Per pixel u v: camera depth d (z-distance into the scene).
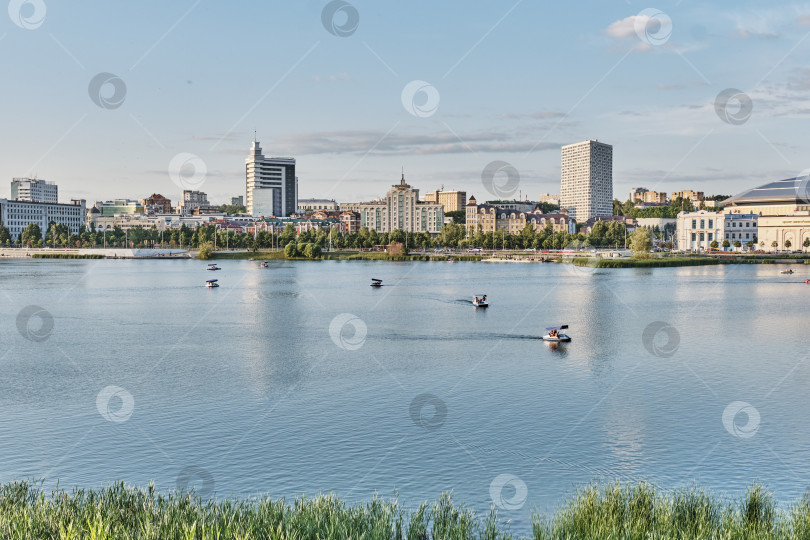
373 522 39.28
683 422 60.16
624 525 38.03
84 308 141.50
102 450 53.66
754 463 50.78
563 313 132.62
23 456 52.44
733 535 37.19
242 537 35.88
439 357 88.12
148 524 36.47
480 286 191.38
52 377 77.38
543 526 39.78
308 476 48.84
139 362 85.44
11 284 198.12
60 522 36.78
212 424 59.88
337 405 65.56
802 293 167.00
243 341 100.94
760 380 74.88
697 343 97.81
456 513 40.66
